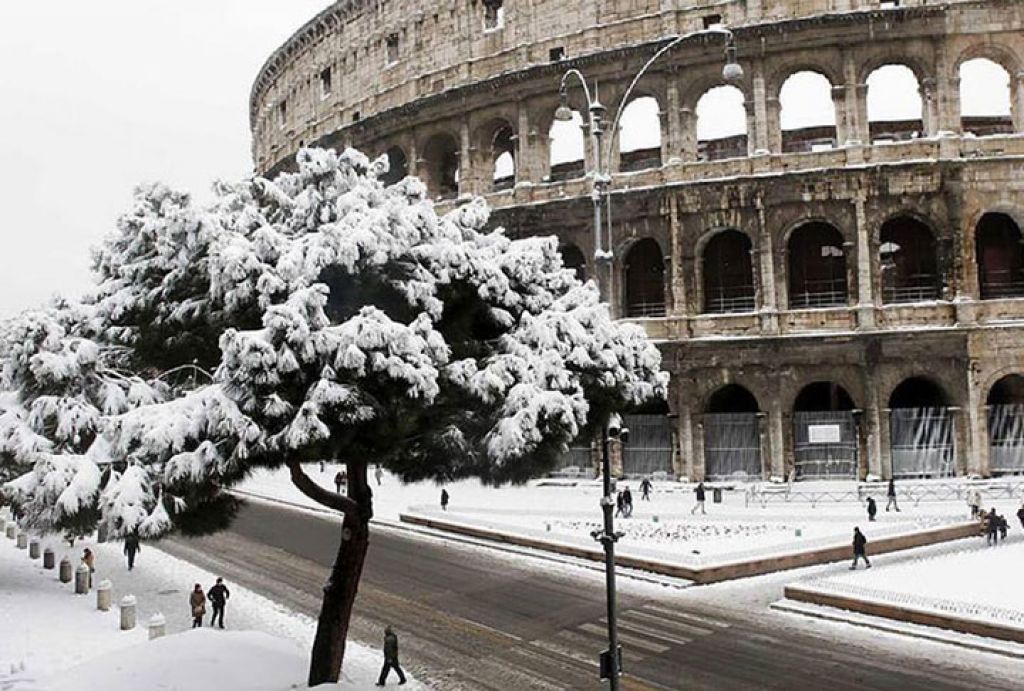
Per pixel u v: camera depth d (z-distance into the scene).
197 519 26.59
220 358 25.86
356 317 21.38
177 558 51.66
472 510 61.12
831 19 64.50
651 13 69.69
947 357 62.44
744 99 67.06
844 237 64.50
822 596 36.59
